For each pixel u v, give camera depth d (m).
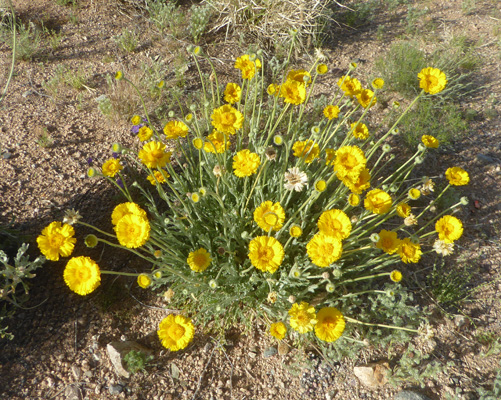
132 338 0.69
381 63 1.18
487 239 0.84
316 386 0.65
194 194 0.61
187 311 0.72
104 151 0.93
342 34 1.38
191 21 1.28
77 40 1.23
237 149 0.80
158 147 0.62
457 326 0.72
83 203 0.83
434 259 0.81
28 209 0.81
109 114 0.99
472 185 0.93
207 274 0.70
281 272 0.68
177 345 0.56
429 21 1.44
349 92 0.70
